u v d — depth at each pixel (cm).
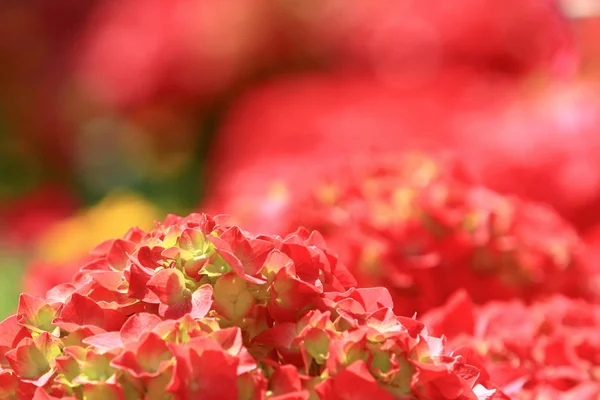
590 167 350
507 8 471
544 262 219
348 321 121
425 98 434
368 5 526
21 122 663
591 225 355
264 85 573
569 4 395
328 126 427
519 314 187
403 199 220
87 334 124
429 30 488
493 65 483
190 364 111
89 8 709
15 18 715
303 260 130
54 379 120
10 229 548
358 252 212
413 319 129
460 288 214
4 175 652
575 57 394
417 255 214
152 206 523
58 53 679
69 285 138
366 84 480
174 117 596
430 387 121
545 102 388
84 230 385
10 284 372
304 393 112
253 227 239
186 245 125
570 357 173
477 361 145
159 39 570
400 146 389
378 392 114
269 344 120
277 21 552
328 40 551
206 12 558
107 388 114
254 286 123
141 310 127
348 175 239
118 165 634
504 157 357
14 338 132
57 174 666
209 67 568
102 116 642
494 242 216
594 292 227
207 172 594
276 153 436
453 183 230
